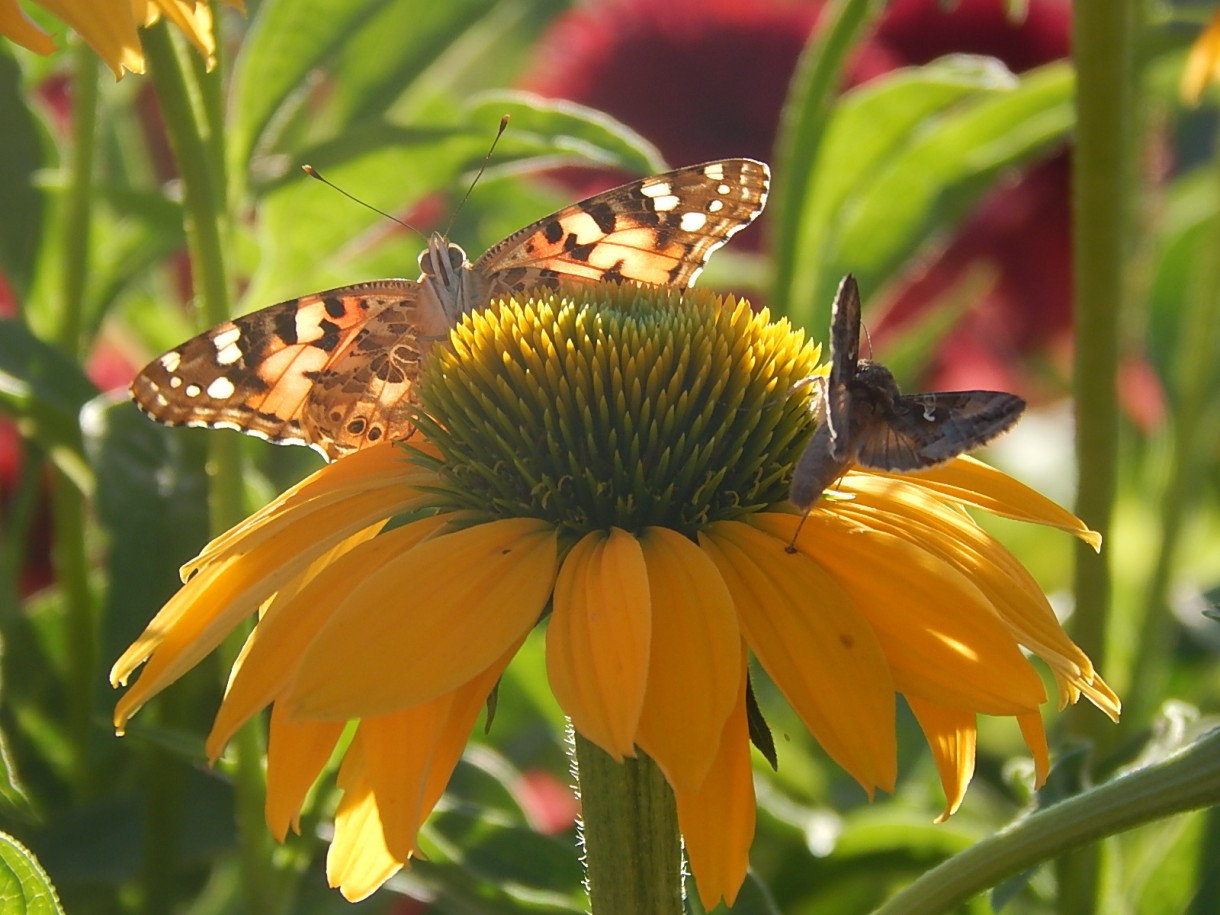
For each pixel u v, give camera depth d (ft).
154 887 1.16
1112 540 1.14
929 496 1.02
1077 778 1.07
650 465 1.01
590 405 1.01
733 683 0.94
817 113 1.24
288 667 0.97
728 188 1.08
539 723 1.33
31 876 0.96
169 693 1.15
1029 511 1.02
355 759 1.01
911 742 1.37
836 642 0.96
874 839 1.21
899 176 1.29
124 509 1.14
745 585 0.97
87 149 1.21
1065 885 1.13
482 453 1.02
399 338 1.08
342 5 1.15
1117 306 1.13
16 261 1.25
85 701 1.21
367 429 1.09
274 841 1.10
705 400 1.01
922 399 1.00
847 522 0.99
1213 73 1.25
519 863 1.11
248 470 1.20
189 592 1.01
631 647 0.94
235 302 1.34
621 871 0.98
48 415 1.16
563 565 0.98
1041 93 1.27
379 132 1.16
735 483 1.01
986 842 0.98
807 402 1.02
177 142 1.09
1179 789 0.96
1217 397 1.37
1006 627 0.97
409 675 0.95
